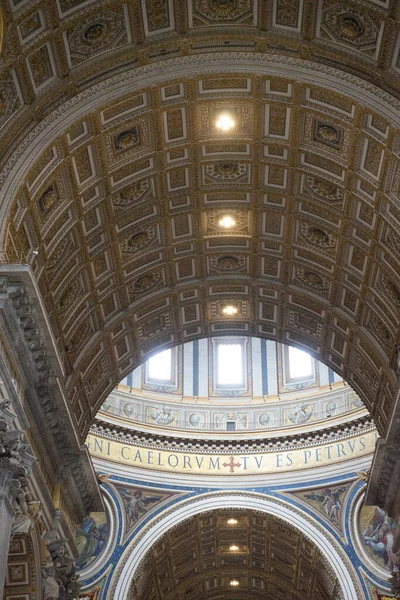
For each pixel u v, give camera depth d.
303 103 21.83
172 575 49.72
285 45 20.53
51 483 25.38
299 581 49.97
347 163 22.80
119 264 26.58
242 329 31.77
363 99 20.45
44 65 19.16
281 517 44.66
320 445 45.84
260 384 48.81
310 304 29.09
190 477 45.84
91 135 21.45
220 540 48.66
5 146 19.52
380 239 24.03
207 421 47.78
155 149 23.30
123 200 24.38
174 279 28.75
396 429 24.92
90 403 29.78
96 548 42.94
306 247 26.91
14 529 19.64
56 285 24.05
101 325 27.92
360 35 19.56
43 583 23.81
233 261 28.50
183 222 26.55
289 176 24.53
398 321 25.25
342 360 30.44
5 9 16.80
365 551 42.78
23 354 19.92
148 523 44.25
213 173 24.83
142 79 20.89
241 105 22.42
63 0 18.03
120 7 19.12
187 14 19.95
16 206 19.89
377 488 28.23
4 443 18.42
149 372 48.44
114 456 44.84
